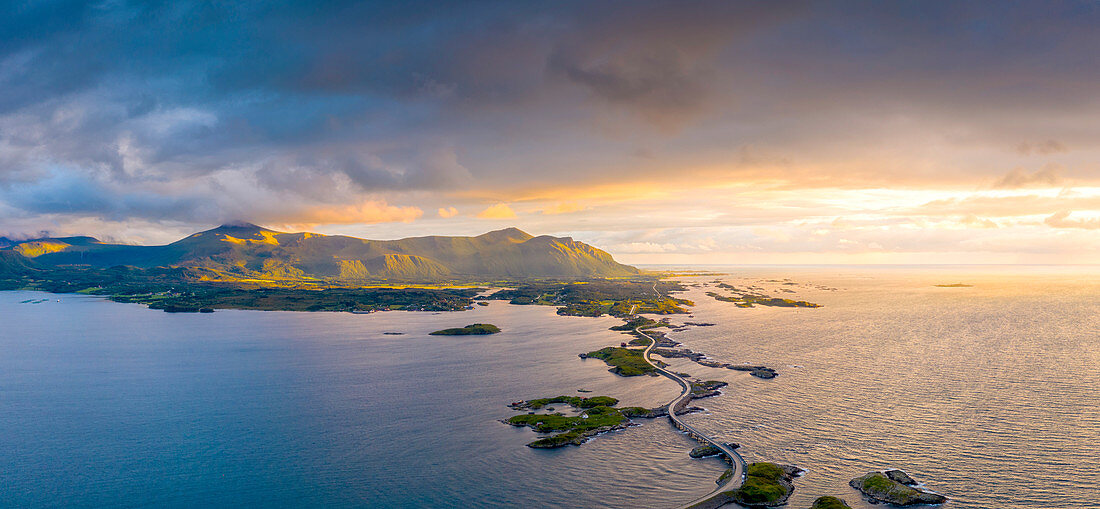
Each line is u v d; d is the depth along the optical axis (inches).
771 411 6496.1
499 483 4837.6
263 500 4586.6
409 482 4874.5
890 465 4894.2
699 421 6215.6
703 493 4594.0
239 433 6053.2
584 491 4670.3
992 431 5649.6
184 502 4557.1
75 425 6323.8
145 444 5753.0
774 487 4466.0
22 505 4510.3
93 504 4525.1
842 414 6304.1
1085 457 4958.2
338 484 4845.0
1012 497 4286.4
